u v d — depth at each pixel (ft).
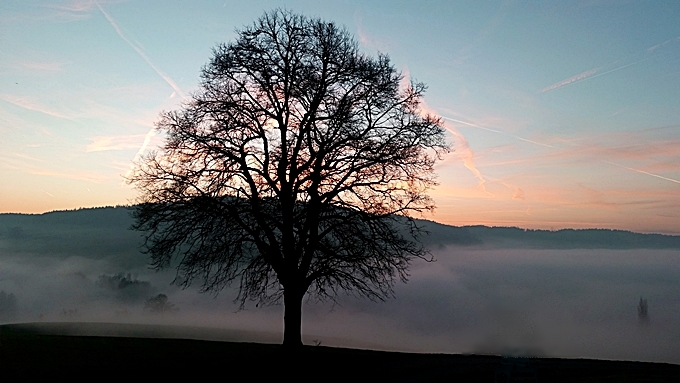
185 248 76.79
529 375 58.80
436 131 81.00
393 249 76.95
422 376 69.26
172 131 77.97
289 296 76.43
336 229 76.59
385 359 84.28
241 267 79.61
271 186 76.48
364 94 79.10
